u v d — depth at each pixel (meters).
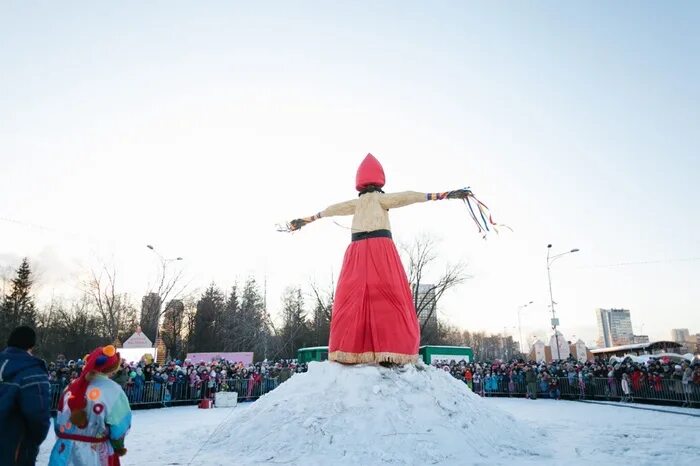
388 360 9.43
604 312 176.25
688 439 10.02
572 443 9.61
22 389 3.78
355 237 10.49
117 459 4.17
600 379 22.28
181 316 62.34
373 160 11.13
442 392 9.36
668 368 20.11
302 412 8.68
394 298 9.80
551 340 60.22
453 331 94.06
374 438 7.78
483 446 8.26
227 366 25.14
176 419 15.27
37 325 52.25
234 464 7.37
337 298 10.37
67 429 4.05
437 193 10.05
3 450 3.66
